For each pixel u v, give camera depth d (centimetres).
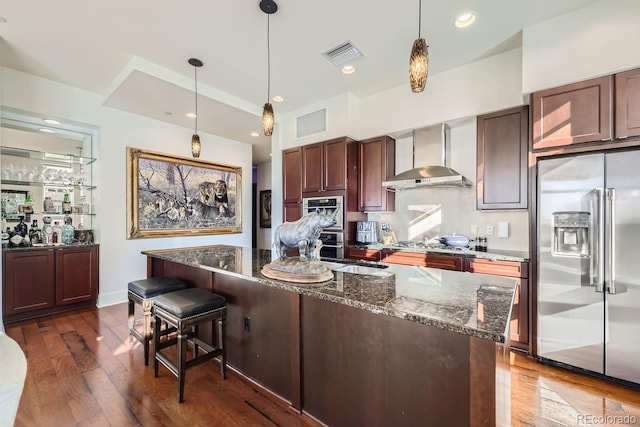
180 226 450
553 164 222
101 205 365
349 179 370
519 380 203
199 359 189
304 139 409
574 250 212
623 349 193
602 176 202
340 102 369
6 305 297
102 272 365
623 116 197
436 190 354
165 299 195
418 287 146
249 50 263
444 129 323
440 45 258
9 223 328
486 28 234
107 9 209
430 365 120
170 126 438
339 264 221
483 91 284
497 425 98
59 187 365
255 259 242
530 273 237
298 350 166
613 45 201
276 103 392
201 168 481
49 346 250
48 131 358
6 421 75
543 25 227
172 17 218
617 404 176
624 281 192
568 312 214
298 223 186
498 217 310
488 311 110
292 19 221
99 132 366
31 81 313
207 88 337
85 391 187
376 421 136
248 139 532
